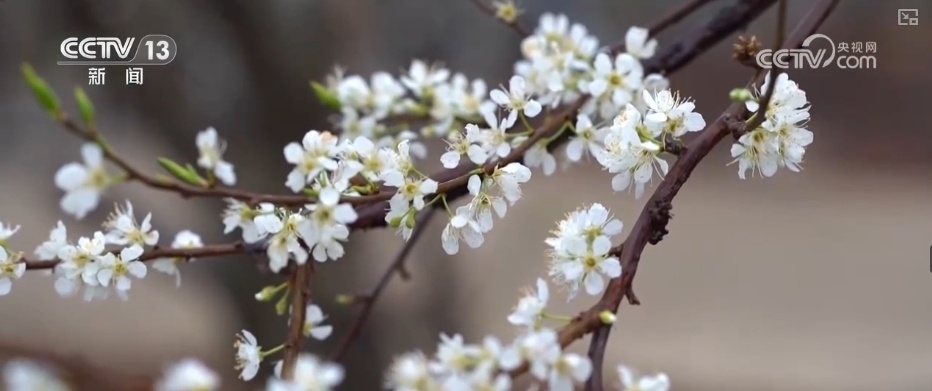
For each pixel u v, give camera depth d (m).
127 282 0.90
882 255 2.92
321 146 0.88
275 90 1.47
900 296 2.71
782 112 0.90
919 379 2.29
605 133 0.96
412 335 1.72
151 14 1.40
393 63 1.80
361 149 0.88
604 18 2.11
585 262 0.86
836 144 3.29
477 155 0.90
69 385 0.83
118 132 1.78
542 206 2.30
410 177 0.93
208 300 1.83
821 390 2.29
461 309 1.82
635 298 0.85
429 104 1.08
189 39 1.44
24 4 1.43
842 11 2.41
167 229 1.54
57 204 1.69
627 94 0.97
